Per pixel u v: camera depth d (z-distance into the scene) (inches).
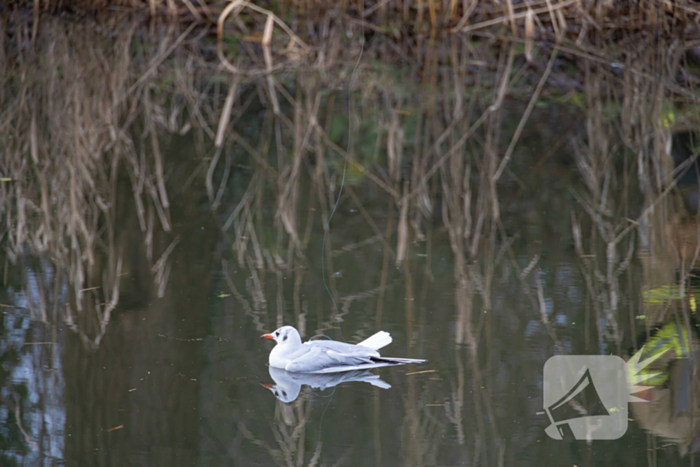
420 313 337.7
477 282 370.6
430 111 679.7
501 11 943.0
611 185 506.3
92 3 980.6
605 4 883.4
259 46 900.6
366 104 701.9
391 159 559.2
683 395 274.7
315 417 261.9
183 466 235.9
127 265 384.5
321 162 556.1
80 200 468.8
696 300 348.5
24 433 250.7
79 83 728.3
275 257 401.4
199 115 658.2
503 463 241.0
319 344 294.5
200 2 957.8
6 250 397.7
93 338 312.2
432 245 419.2
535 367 293.0
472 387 280.4
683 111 663.1
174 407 265.9
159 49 866.1
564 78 770.8
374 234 434.3
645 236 425.7
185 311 336.8
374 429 255.8
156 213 456.4
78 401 268.2
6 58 794.2
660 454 245.9
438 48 883.4
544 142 593.3
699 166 535.5
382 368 293.3
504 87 741.3
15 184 490.3
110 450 244.1
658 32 876.6
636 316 333.1
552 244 418.3
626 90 728.3
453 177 525.3
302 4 965.8
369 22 951.0
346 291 359.6
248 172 531.8
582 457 243.3
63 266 382.3
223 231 433.7
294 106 693.3
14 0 963.3
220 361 296.0
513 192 497.7
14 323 323.0
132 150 564.4
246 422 259.4
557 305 345.7
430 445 246.7
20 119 619.5
